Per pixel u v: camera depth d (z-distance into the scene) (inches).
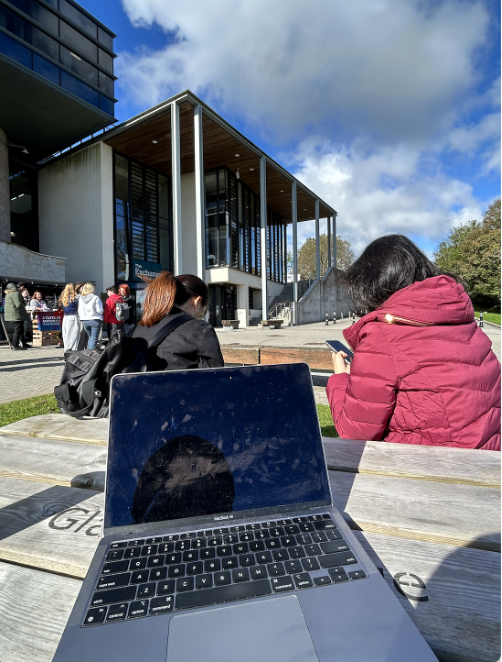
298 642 22.3
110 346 68.0
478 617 25.9
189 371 40.3
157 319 73.7
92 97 757.3
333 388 63.9
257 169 928.9
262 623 23.7
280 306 1154.0
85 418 76.5
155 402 38.7
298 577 27.5
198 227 617.9
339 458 52.0
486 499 41.6
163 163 882.8
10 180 844.6
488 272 1359.5
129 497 34.7
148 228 896.3
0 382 248.2
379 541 35.2
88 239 791.7
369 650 21.7
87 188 792.3
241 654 21.6
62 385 72.2
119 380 38.7
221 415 39.3
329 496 38.1
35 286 708.0
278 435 39.9
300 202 1200.8
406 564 31.7
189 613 24.6
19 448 60.3
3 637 26.1
